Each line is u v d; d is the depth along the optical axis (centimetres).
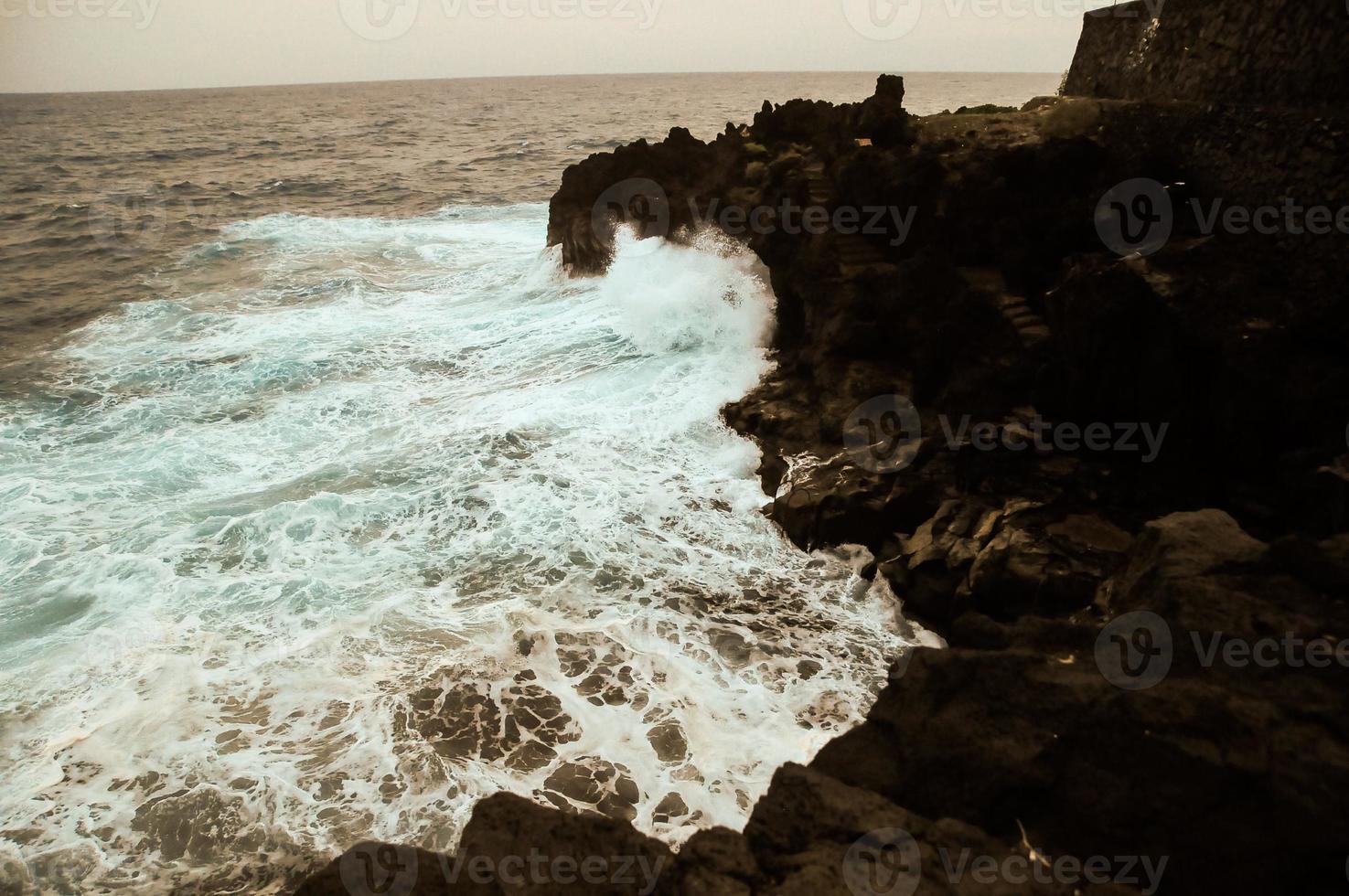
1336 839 346
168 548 916
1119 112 1154
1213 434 807
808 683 748
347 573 876
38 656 750
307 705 701
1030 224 1098
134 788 622
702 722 698
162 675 730
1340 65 898
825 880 343
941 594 822
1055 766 410
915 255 1134
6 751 652
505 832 380
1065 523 829
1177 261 834
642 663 762
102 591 842
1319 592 447
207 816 602
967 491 907
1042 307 1001
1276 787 360
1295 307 777
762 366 1349
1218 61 1084
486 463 1105
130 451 1166
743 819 607
